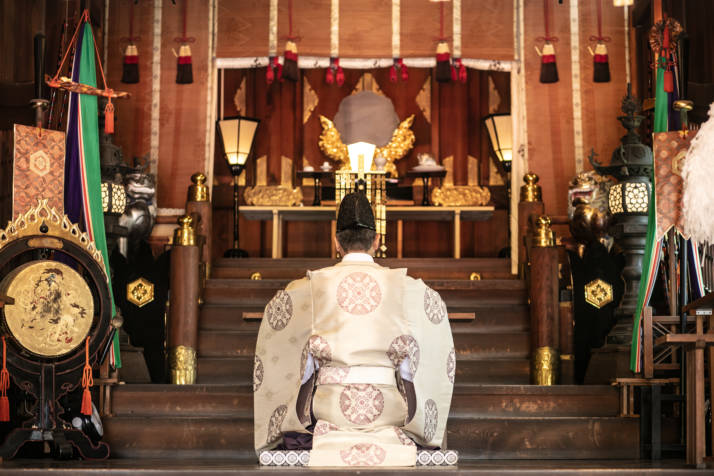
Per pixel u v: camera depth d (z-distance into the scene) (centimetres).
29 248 525
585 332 697
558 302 686
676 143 570
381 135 1053
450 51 873
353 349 435
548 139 884
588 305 699
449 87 1059
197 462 533
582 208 805
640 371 586
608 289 699
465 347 700
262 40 880
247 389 608
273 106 1053
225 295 745
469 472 410
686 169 486
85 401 530
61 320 527
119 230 723
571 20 893
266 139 1049
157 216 871
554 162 881
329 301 442
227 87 1055
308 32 877
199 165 880
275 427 464
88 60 613
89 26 621
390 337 438
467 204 1030
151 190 827
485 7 880
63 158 568
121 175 777
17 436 516
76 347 532
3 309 510
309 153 1056
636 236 699
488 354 699
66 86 593
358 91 1062
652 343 573
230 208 1030
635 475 434
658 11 606
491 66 884
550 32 890
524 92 885
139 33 891
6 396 511
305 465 432
